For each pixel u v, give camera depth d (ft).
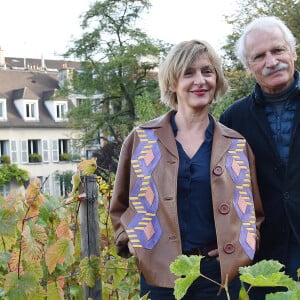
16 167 83.25
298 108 9.41
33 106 142.31
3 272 9.23
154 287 8.13
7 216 8.31
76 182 9.99
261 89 9.78
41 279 9.48
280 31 9.52
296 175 9.31
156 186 8.18
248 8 56.29
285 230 9.41
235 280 8.17
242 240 7.98
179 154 8.41
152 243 7.95
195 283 8.05
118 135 96.99
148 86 94.58
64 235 9.36
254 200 9.03
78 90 101.30
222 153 8.40
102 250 11.19
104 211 11.43
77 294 10.37
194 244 8.05
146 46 94.58
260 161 9.59
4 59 175.63
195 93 8.49
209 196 8.16
